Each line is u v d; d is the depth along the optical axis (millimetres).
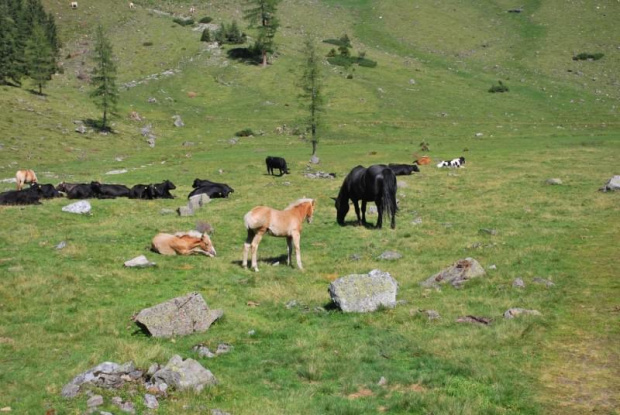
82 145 66750
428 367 10820
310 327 13164
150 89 107000
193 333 12648
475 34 151625
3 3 138500
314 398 9570
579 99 102375
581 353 11258
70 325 12875
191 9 163375
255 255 18266
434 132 81625
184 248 20203
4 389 9375
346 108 97250
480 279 16422
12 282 15781
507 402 9328
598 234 22328
